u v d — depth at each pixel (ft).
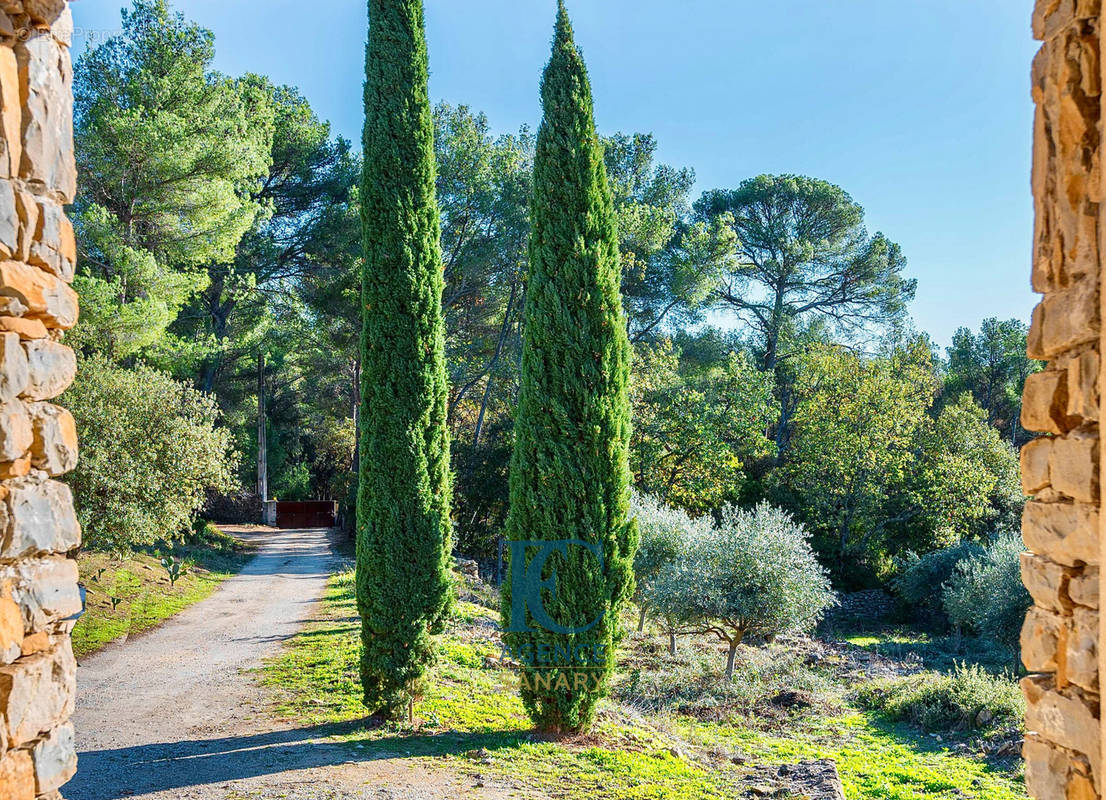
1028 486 8.59
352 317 97.91
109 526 51.72
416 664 29.66
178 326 95.96
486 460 94.27
